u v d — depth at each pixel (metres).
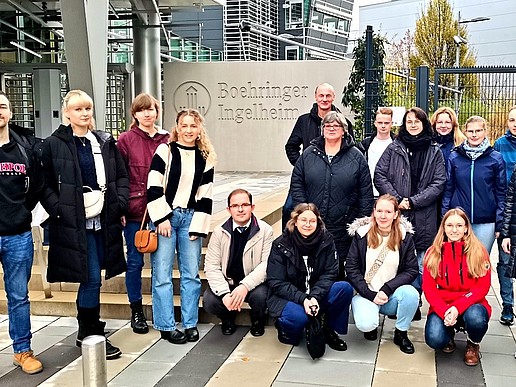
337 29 32.38
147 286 5.48
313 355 4.18
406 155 4.98
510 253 4.54
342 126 4.68
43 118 12.18
